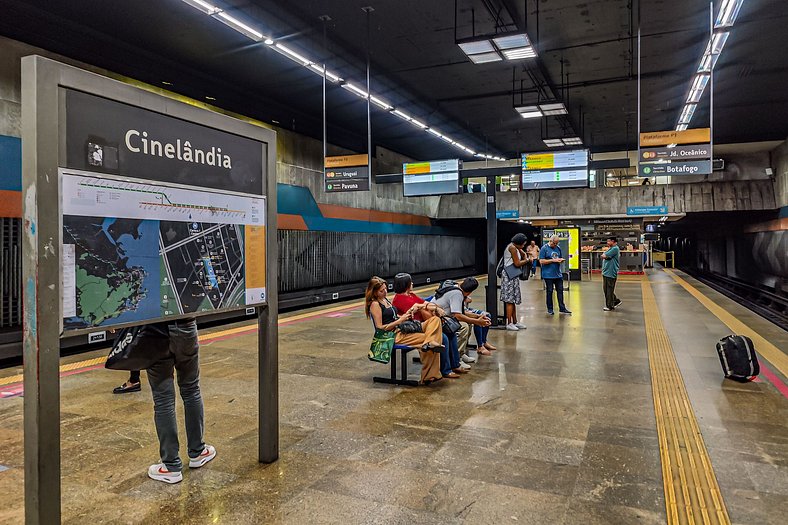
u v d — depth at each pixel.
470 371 5.93
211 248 2.97
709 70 10.70
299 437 3.89
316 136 16.69
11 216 7.33
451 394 5.01
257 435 3.96
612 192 23.22
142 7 8.70
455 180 12.97
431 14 10.38
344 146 18.48
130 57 10.29
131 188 2.50
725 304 12.27
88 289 2.28
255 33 9.05
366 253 18.89
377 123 18.33
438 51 12.48
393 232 21.28
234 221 3.13
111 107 2.41
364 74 13.27
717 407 4.52
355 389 5.22
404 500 2.90
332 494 2.98
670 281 20.45
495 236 8.91
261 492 3.01
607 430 3.99
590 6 10.18
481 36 8.69
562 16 10.66
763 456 3.46
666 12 10.41
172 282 2.72
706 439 3.77
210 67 12.01
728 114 17.02
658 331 8.51
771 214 21.64
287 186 14.61
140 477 3.24
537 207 24.39
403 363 5.39
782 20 10.20
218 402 4.82
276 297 3.46
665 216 23.64
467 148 24.05
